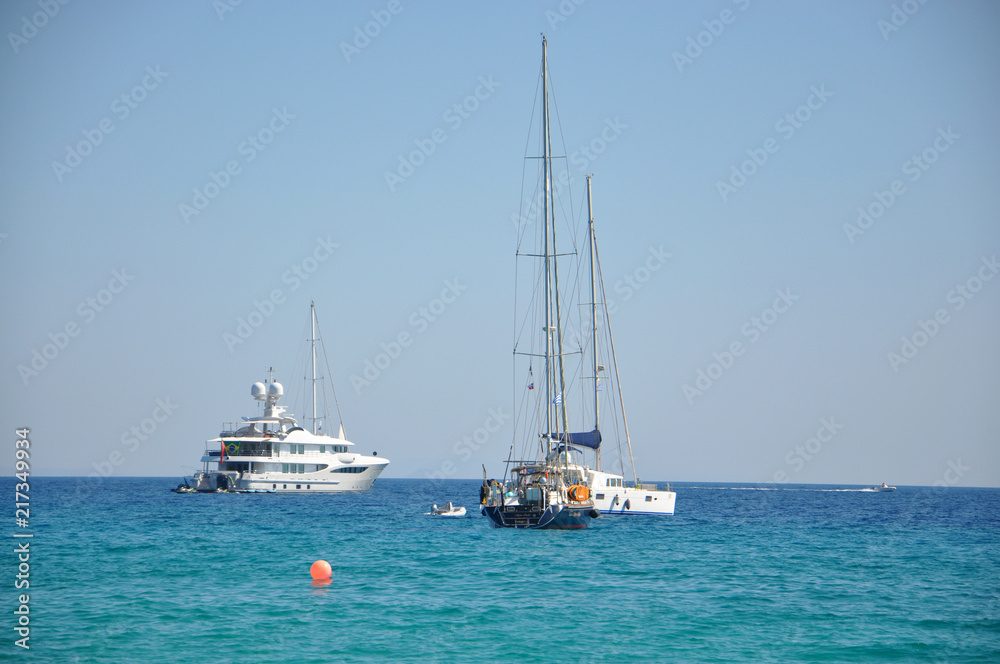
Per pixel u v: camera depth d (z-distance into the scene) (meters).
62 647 19.36
